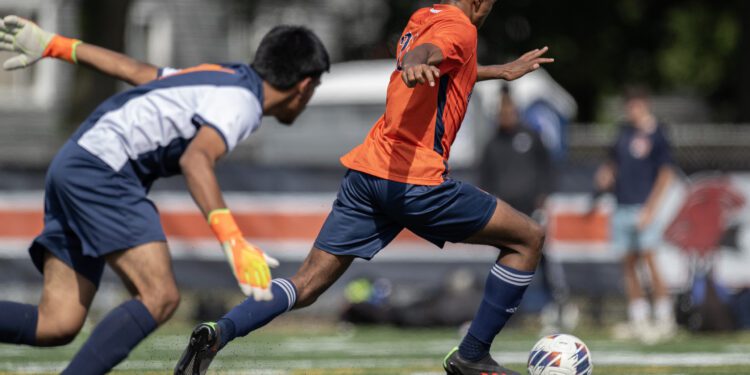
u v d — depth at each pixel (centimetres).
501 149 4275
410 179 1720
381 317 4366
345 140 5984
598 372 2533
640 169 4125
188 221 4716
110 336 1570
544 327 4547
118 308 1596
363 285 4519
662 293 4112
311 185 4759
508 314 1853
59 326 1691
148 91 1645
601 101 12081
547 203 4319
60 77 8444
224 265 4706
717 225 4525
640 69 10800
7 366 2581
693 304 4131
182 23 9369
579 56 10419
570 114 7006
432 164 1727
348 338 3891
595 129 10112
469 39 1703
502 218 1777
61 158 1636
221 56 9594
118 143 1620
